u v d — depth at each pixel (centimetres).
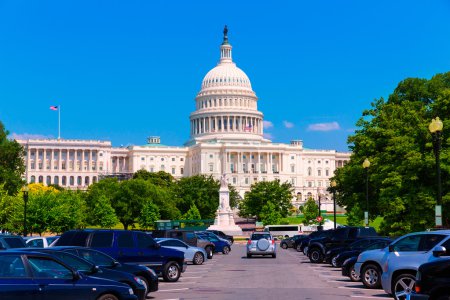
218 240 7531
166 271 3634
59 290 2150
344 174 8112
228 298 2902
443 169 5872
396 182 6200
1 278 2097
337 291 3194
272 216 16375
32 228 10400
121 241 3431
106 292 2247
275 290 3238
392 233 6347
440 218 3909
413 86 8819
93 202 15288
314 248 5509
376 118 7912
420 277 2025
